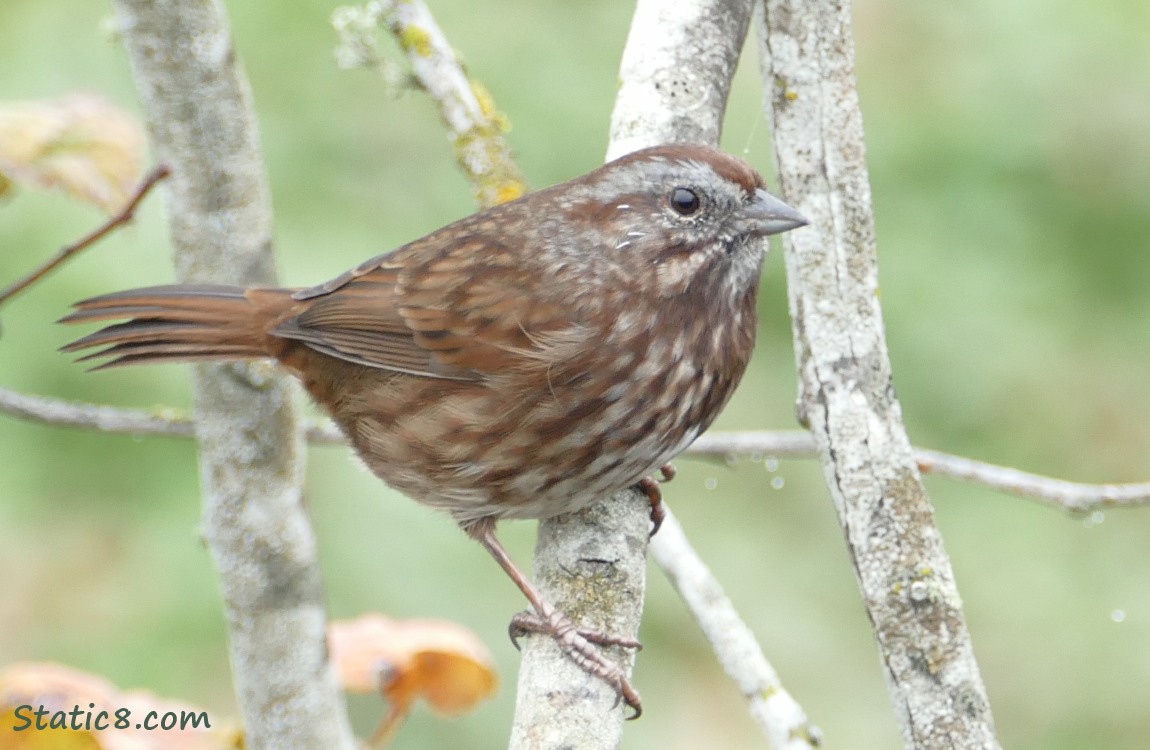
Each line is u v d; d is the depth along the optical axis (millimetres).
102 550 11930
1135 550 13273
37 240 11797
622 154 8516
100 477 12094
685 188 7926
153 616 11680
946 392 13305
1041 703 12945
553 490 8016
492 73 12961
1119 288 13492
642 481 8172
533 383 7852
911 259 13242
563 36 13195
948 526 13367
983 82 13445
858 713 12547
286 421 8102
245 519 8102
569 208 8078
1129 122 13320
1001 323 13211
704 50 8789
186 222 8109
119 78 12430
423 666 8859
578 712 7145
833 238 7527
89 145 8977
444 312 8016
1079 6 13383
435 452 8172
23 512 11898
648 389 7867
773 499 13273
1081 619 12992
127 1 7477
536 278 7938
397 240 12570
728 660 8109
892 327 13242
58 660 11562
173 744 7988
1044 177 13383
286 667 8211
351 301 8312
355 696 12125
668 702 12406
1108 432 13320
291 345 8414
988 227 13320
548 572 7680
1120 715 12852
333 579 11695
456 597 11797
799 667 12656
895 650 7215
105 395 11930
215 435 8117
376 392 8383
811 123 7555
